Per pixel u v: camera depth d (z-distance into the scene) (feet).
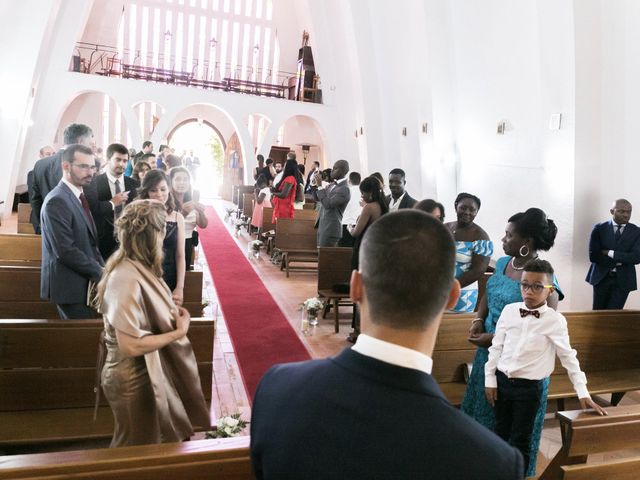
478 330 9.71
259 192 36.50
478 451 2.74
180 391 7.91
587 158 22.56
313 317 18.44
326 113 58.44
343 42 54.08
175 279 13.15
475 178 32.42
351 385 2.95
